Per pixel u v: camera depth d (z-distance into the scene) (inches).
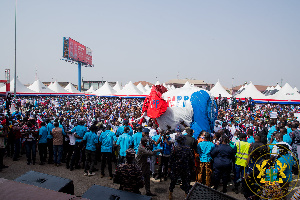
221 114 624.4
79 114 535.2
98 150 318.3
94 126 266.5
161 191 225.9
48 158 329.7
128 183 141.2
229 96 1339.8
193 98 322.3
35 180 103.7
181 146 201.5
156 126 305.1
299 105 1294.3
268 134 338.6
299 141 271.3
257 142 195.3
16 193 49.9
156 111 313.6
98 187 103.0
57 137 295.6
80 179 252.2
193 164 204.5
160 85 351.9
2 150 273.6
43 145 298.7
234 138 296.5
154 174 272.7
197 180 245.0
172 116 319.0
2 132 328.2
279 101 1327.5
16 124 319.9
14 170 274.1
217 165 212.4
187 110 317.4
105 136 257.4
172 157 202.7
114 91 1920.5
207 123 319.3
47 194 50.5
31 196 49.0
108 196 96.1
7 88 503.5
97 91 1887.3
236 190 225.3
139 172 144.5
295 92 1336.1
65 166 299.6
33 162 301.4
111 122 436.8
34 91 1502.2
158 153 258.5
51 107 884.0
